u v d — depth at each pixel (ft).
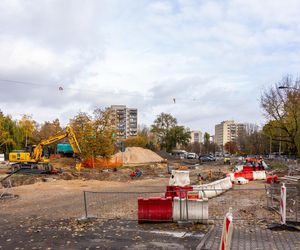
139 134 439.63
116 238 37.52
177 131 396.37
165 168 195.21
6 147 278.26
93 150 181.47
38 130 344.90
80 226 43.98
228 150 513.45
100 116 187.62
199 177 120.06
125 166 195.11
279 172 145.18
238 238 36.63
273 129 221.05
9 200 71.67
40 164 143.95
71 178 130.52
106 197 75.31
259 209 54.34
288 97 199.72
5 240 37.52
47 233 40.60
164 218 44.80
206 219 43.68
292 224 41.78
